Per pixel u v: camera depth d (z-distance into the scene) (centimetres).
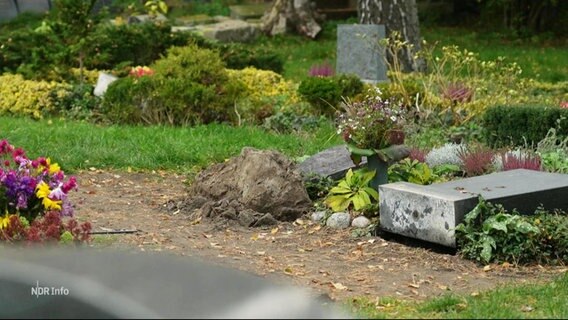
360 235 1091
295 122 1816
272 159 1190
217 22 3628
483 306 780
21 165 918
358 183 1173
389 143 1173
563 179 1115
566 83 2280
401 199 1070
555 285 870
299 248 1043
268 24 3681
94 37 2195
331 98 1870
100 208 1197
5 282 354
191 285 347
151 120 1864
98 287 342
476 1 4144
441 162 1395
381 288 883
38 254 375
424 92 1850
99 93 1994
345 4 4216
